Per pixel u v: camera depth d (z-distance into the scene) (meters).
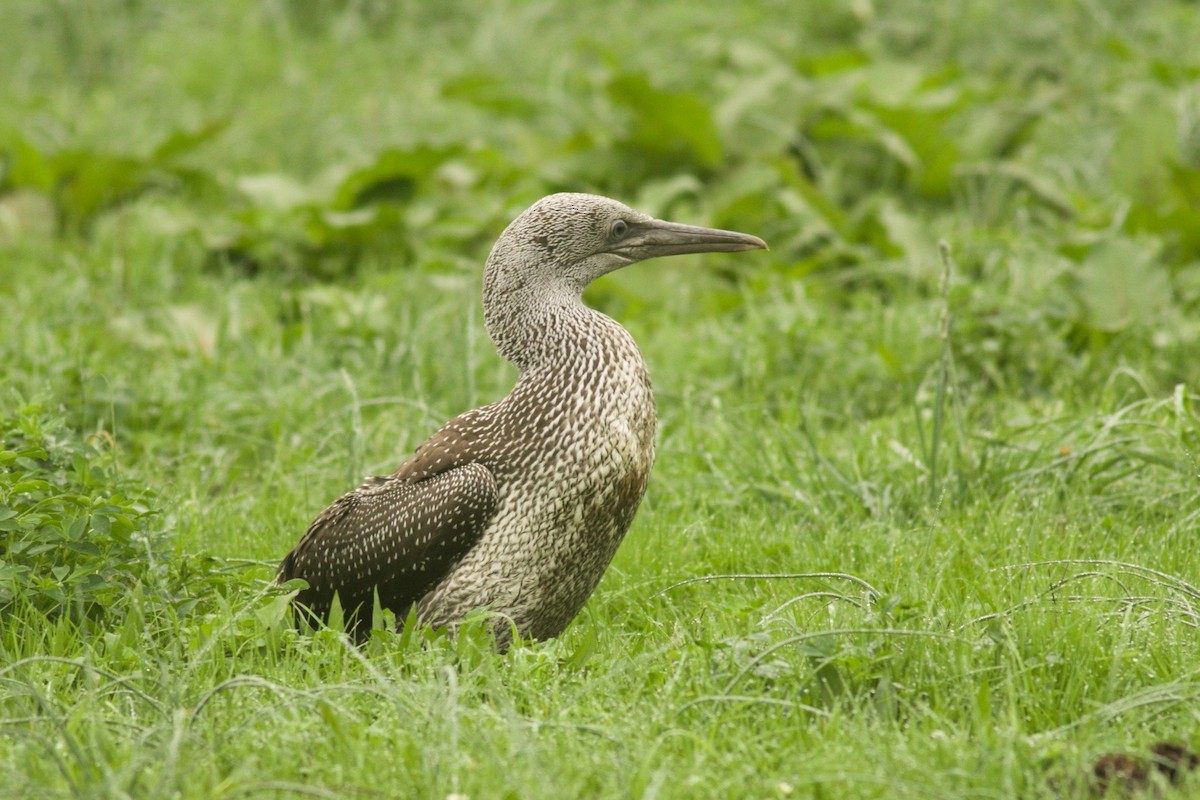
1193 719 7.11
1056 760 6.64
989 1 22.70
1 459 8.70
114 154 18.00
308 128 20.92
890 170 17.75
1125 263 13.59
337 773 6.73
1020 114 18.39
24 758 6.79
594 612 9.29
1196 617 8.12
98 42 23.69
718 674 7.62
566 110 20.78
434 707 7.09
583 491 8.49
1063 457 10.70
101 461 10.12
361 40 25.34
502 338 9.15
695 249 9.41
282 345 14.34
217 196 18.64
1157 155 16.48
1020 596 8.55
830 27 23.77
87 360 12.95
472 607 8.62
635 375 8.73
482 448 8.66
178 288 15.93
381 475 9.30
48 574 8.62
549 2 26.09
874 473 11.01
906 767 6.71
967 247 15.11
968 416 12.10
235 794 6.46
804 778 6.57
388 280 15.36
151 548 8.82
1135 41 22.72
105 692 7.64
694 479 11.21
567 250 9.13
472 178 17.77
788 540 9.97
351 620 8.97
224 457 12.19
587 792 6.68
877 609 8.09
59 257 16.53
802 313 14.06
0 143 18.83
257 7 26.48
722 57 22.14
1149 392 11.66
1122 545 9.62
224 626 8.02
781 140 17.75
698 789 6.58
